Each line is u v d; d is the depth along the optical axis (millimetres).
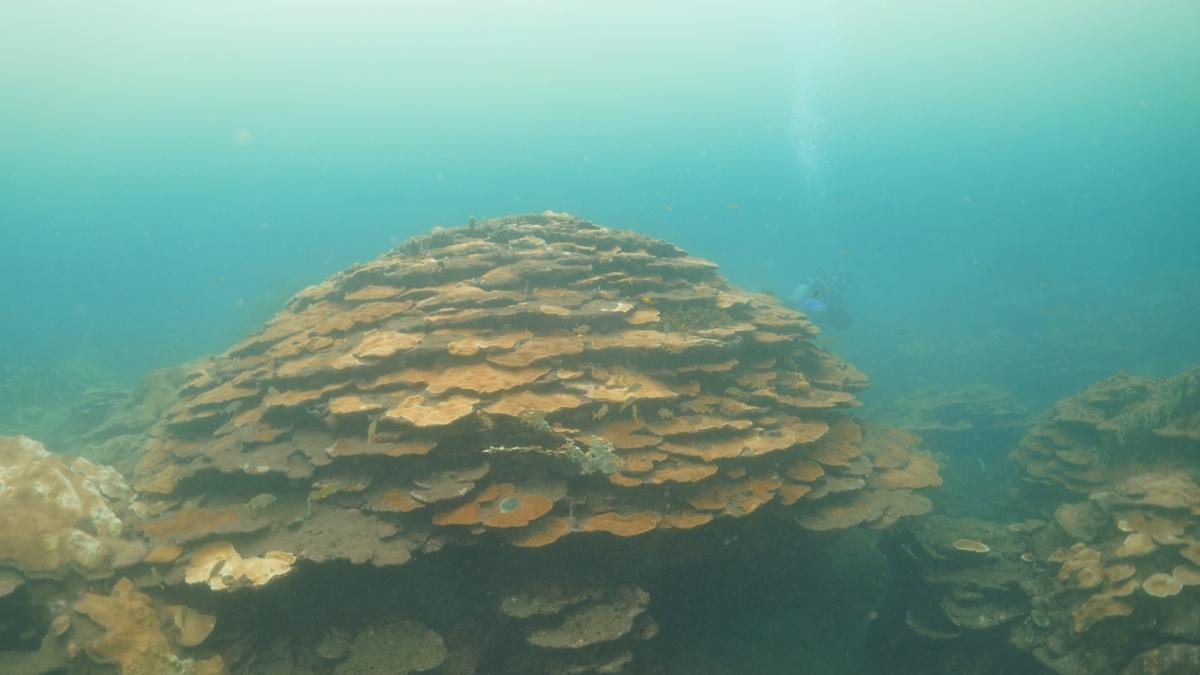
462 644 4609
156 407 8594
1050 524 5648
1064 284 27328
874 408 12469
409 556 4281
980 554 5527
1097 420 6777
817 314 12578
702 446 5172
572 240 7297
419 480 4660
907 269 58062
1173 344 15383
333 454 4785
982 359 15602
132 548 4598
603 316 5871
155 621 4203
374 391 5219
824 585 6176
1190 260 42438
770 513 5312
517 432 4832
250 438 5223
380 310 6090
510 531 4441
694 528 4992
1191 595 4355
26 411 14000
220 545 4488
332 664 4379
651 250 7457
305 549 4355
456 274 6488
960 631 5230
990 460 9734
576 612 4531
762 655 5426
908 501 5613
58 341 27938
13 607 4098
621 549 4824
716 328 6227
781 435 5445
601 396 5090
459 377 5051
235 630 4402
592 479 4875
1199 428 5664
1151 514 4836
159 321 34125
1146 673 4191
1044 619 4879
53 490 4660
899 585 5879
